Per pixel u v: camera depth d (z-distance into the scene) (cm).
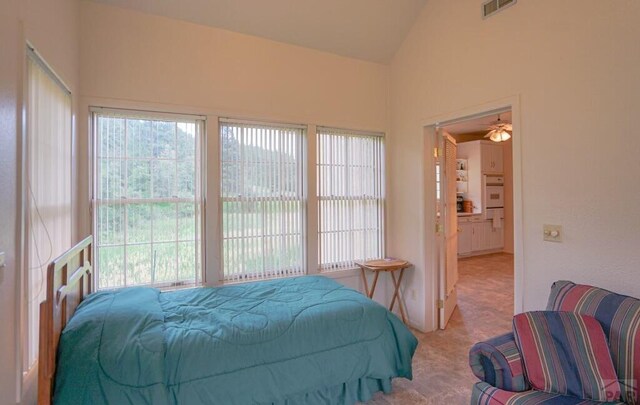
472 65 281
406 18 335
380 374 213
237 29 301
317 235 341
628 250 189
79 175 248
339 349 205
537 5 233
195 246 289
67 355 151
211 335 181
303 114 332
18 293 146
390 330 227
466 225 686
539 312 174
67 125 225
